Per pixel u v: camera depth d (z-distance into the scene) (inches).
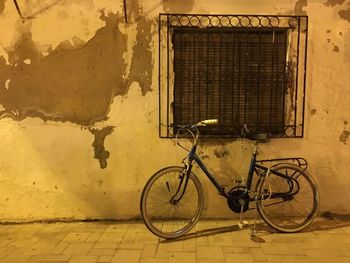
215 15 166.4
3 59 167.3
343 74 171.5
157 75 169.2
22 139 171.2
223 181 174.4
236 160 173.8
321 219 175.8
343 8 168.2
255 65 172.6
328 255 141.7
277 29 168.7
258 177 168.4
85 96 169.8
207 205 175.8
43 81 168.6
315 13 168.1
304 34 168.9
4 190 173.0
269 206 175.9
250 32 170.6
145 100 170.4
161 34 167.0
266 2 167.0
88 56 168.1
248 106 174.1
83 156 172.4
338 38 169.6
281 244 150.8
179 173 160.7
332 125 173.5
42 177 172.9
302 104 172.4
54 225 171.6
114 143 172.1
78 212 174.9
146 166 173.3
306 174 166.4
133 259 139.2
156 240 155.1
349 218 175.9
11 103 169.5
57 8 165.8
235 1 166.6
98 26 166.9
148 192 155.8
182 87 172.6
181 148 172.6
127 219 175.9
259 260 137.9
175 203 162.4
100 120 171.0
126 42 167.6
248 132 162.2
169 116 171.3
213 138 172.6
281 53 172.4
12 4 164.9
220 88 172.7
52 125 170.9
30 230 166.6
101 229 166.6
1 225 172.4
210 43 170.9
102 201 174.7
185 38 170.6
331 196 175.0
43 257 141.0
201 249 146.9
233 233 161.3
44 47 167.2
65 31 166.7
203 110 173.9
